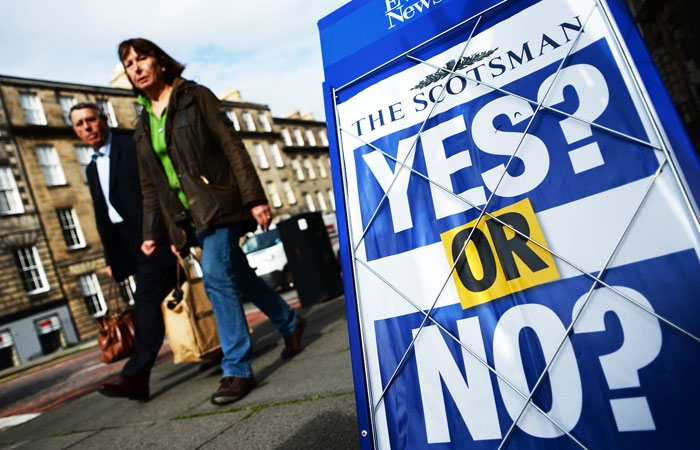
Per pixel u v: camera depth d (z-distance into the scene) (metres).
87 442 2.18
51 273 17.38
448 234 1.02
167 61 2.44
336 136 1.21
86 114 2.96
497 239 0.96
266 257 10.85
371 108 1.19
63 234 18.22
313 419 1.62
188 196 2.21
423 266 1.03
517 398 0.88
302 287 5.34
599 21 0.95
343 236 1.13
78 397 3.94
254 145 30.02
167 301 2.68
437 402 0.96
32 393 5.62
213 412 2.07
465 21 1.10
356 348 1.05
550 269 0.90
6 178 17.36
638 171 0.85
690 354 0.76
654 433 0.76
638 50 0.89
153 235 2.65
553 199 0.92
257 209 2.26
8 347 15.89
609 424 0.80
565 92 0.95
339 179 1.17
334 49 1.29
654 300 0.80
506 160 0.99
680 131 0.83
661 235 0.81
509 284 0.94
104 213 3.11
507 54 1.04
